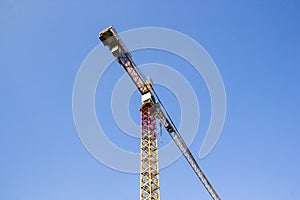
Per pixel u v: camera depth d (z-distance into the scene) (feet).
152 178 228.02
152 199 218.59
